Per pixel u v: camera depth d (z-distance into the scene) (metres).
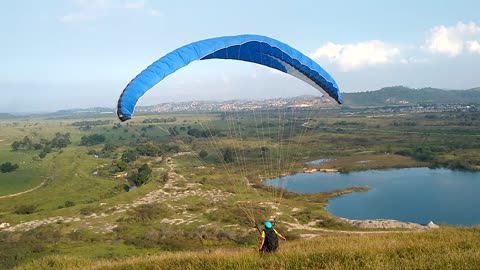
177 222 56.25
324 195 70.19
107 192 82.31
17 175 100.62
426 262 9.87
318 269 10.54
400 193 70.38
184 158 109.81
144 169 90.06
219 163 99.44
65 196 79.81
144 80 10.83
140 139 157.38
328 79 14.63
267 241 11.82
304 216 55.22
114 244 48.41
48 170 106.00
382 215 59.22
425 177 82.31
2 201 78.88
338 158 105.62
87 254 43.66
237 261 11.12
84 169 104.62
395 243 13.08
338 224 52.12
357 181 80.94
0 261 42.06
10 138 180.38
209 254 12.48
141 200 70.19
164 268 11.69
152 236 49.59
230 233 47.56
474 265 9.34
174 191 74.88
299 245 15.47
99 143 161.75
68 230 54.78
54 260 17.83
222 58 14.30
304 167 95.94
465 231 16.91
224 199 66.38
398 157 103.38
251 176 64.31
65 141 156.75
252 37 13.14
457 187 72.62
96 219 59.91
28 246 47.25
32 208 70.31
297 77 15.45
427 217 57.22
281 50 13.59
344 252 11.26
